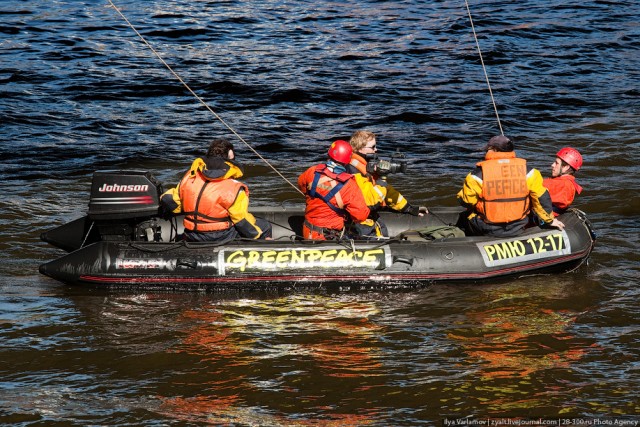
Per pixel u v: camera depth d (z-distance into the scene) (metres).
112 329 15.84
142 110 33.62
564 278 18.41
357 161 18.48
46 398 13.47
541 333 15.68
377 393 13.59
